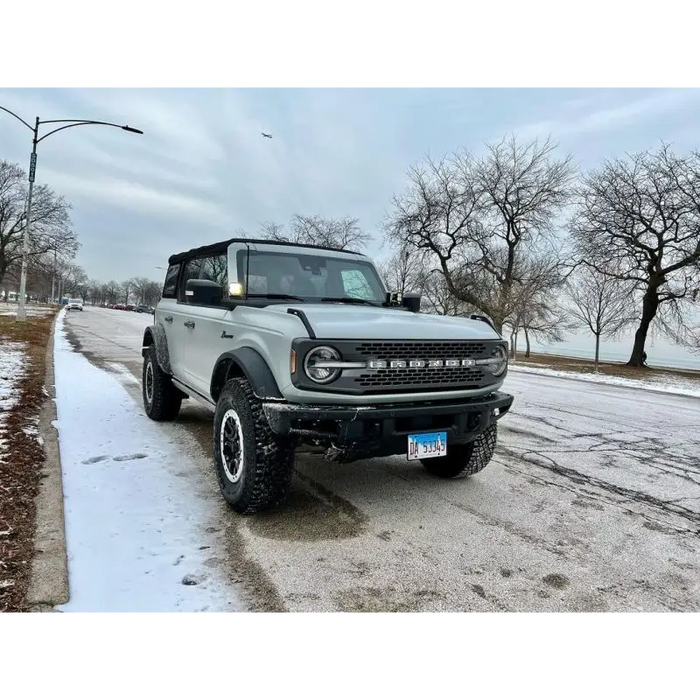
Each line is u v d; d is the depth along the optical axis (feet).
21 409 18.83
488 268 93.15
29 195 69.26
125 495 11.89
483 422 11.50
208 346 13.94
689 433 22.15
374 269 16.72
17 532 9.43
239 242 14.37
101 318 128.26
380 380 10.16
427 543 10.19
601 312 62.64
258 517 11.10
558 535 10.85
